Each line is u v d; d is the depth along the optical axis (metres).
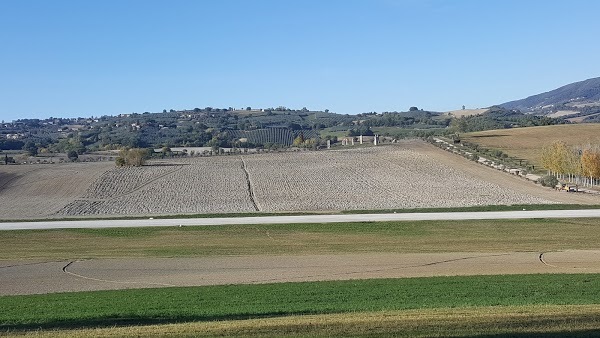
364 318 19.72
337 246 45.66
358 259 39.66
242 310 24.12
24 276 36.03
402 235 50.25
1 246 48.50
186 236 51.97
